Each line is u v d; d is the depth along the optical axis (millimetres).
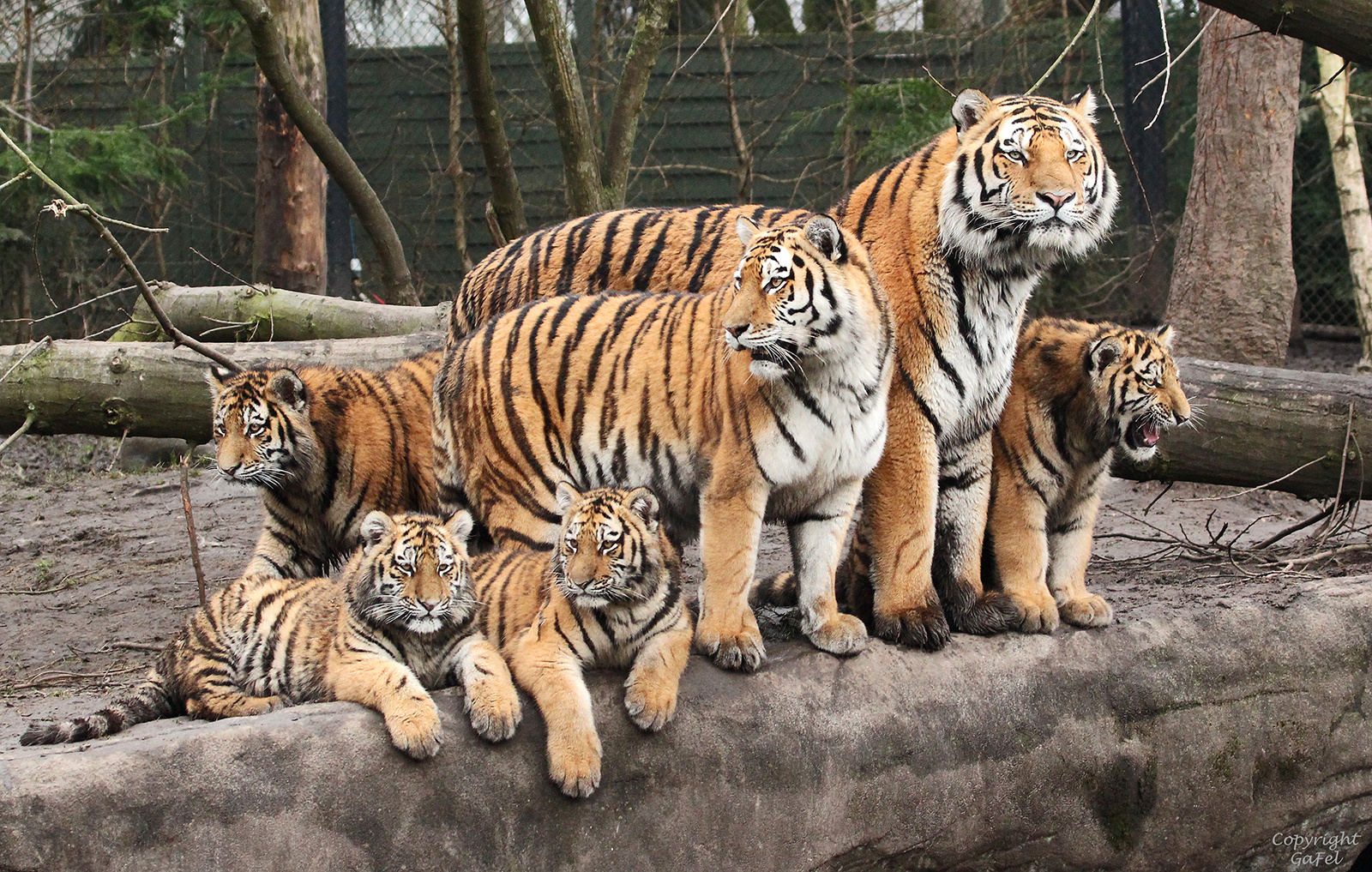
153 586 10375
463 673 6055
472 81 11484
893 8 19062
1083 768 7191
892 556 6836
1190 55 19125
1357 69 18969
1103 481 7496
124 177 17250
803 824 6520
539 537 6930
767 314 5891
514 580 6473
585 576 5773
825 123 19031
